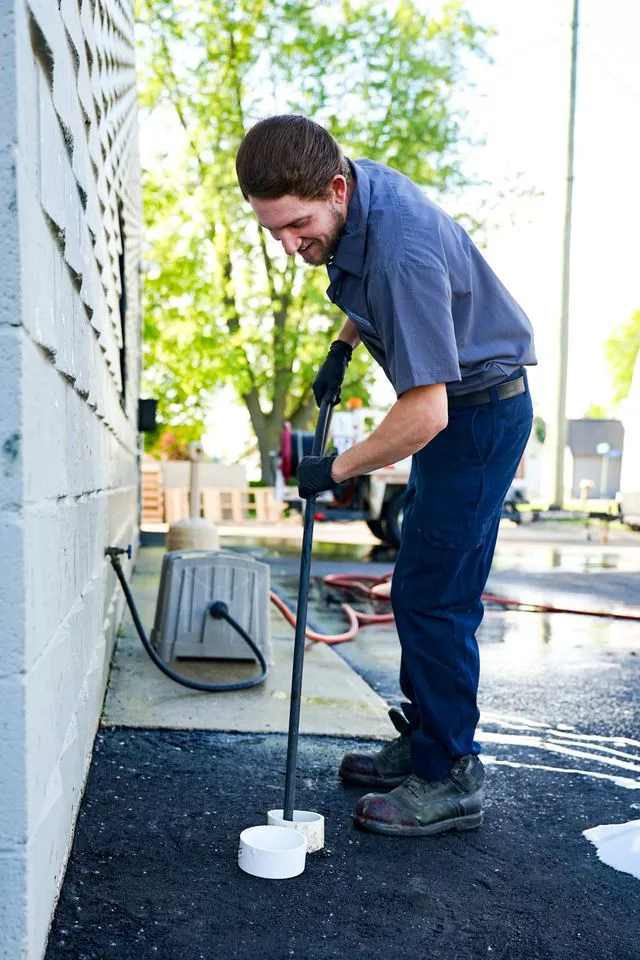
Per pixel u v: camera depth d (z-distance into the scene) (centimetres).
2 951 131
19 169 122
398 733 288
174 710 302
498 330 211
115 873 184
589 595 698
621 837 218
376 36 1767
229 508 1522
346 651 447
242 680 347
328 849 204
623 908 182
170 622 370
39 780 140
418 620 220
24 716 129
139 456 930
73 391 192
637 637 518
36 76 136
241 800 228
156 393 1914
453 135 1786
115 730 278
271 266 1939
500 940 167
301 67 1772
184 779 240
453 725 220
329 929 168
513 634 518
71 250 178
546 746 296
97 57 258
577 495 4247
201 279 1838
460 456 212
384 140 1773
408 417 189
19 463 125
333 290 204
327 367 234
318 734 284
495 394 212
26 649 128
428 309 186
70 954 152
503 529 1472
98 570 276
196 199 1797
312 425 2091
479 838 216
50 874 157
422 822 214
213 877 186
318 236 188
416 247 187
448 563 215
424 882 190
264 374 2019
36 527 136
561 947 166
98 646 276
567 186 1569
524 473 1420
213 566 374
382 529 1055
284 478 1075
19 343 124
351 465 198
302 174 178
